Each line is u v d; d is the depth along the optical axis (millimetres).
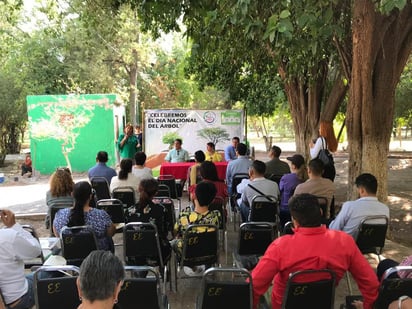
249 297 2719
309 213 2727
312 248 2693
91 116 15930
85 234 3975
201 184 4254
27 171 16000
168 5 5977
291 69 7797
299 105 11773
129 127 11797
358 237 4219
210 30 5473
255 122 37469
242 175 7406
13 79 22719
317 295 2701
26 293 3301
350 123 6617
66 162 15984
